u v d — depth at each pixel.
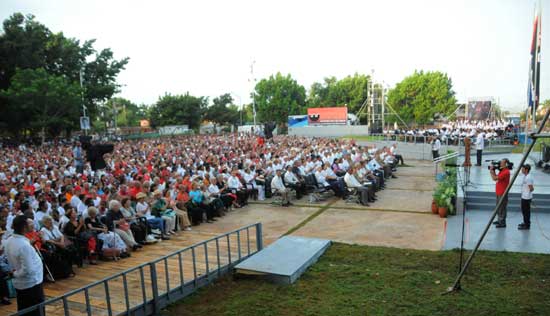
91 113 50.41
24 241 5.07
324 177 16.44
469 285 6.96
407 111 62.06
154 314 6.32
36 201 10.98
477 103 42.06
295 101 70.31
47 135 49.19
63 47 46.12
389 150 23.39
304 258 8.21
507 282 7.05
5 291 6.80
